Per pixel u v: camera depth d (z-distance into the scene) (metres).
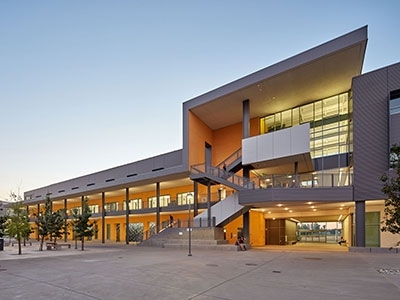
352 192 21.52
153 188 40.59
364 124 21.81
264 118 33.56
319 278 9.98
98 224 50.78
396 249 19.97
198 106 30.14
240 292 7.89
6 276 10.77
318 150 28.84
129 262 14.73
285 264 13.76
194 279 9.80
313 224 47.81
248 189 23.44
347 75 24.56
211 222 26.03
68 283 9.27
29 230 21.55
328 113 28.77
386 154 20.61
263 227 34.28
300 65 23.36
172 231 27.72
